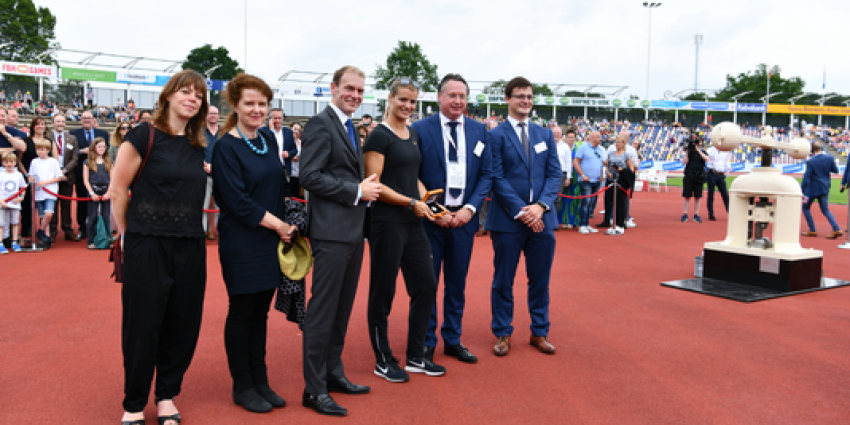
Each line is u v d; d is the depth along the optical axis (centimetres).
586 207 1079
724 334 461
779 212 610
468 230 398
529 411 315
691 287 617
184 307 294
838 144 5381
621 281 660
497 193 416
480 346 434
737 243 648
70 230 905
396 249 350
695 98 7069
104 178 812
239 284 303
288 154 762
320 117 310
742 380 364
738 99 5875
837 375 373
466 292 604
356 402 326
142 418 290
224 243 309
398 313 525
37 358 386
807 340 446
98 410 308
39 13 5634
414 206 343
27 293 566
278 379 362
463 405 323
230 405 321
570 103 5097
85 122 897
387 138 348
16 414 301
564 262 777
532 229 410
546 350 415
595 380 363
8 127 842
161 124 283
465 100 390
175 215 283
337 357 337
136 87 3638
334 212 311
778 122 5984
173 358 298
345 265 316
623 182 1084
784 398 336
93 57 3431
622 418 307
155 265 279
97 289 585
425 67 5772
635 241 978
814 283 619
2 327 454
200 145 295
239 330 315
